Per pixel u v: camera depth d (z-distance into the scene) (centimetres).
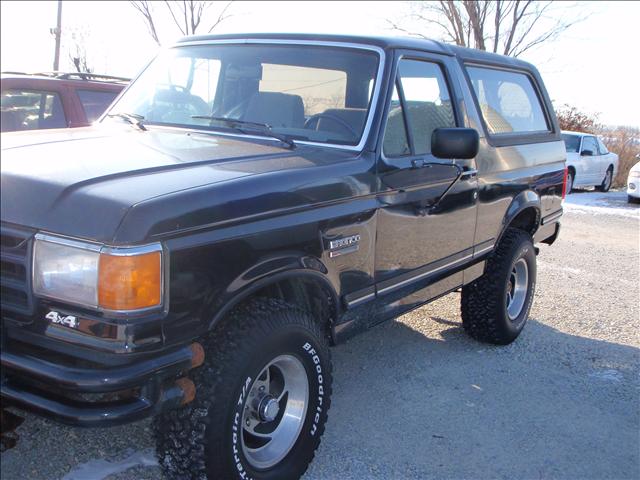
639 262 938
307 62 405
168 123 410
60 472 326
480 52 525
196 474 286
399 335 568
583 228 1245
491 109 521
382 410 424
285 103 395
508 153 517
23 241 254
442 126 445
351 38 406
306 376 327
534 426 417
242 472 298
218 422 283
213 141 364
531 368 512
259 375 301
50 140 331
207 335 294
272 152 345
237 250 280
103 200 249
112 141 339
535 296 721
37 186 260
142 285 245
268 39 426
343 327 362
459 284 479
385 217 372
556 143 616
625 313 674
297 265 311
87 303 245
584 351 557
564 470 368
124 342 244
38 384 254
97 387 241
